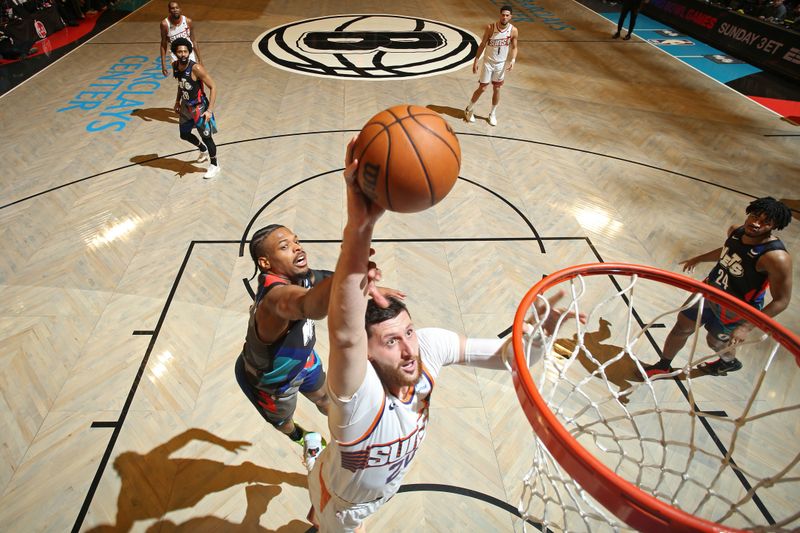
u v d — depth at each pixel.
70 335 3.94
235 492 3.00
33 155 6.31
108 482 3.02
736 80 9.59
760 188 6.21
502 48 6.69
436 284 4.53
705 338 4.06
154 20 11.86
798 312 4.40
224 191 5.67
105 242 4.89
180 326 4.04
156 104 7.73
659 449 3.21
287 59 9.65
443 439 3.32
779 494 2.98
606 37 11.91
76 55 9.63
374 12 12.98
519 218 5.44
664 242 5.18
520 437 3.35
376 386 1.51
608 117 7.91
